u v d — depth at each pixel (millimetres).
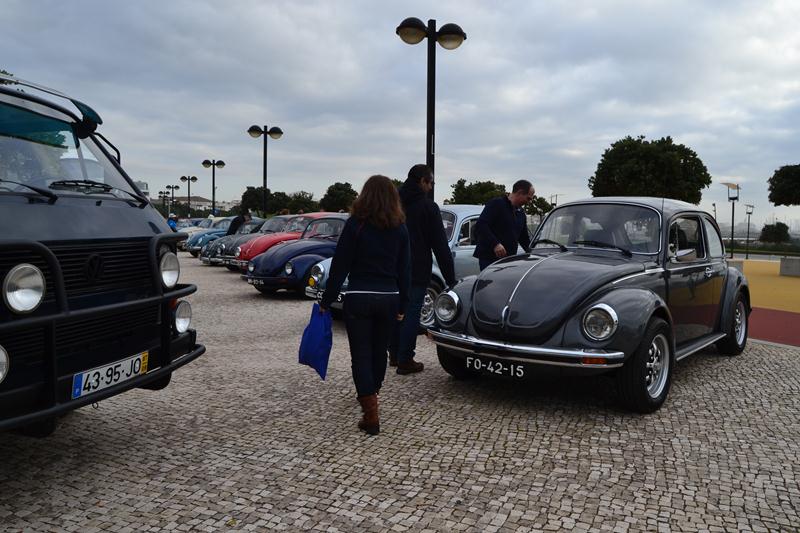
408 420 4465
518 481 3430
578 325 4449
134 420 4461
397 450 3887
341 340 7527
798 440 4098
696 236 6039
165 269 3836
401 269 4395
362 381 4152
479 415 4578
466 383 5457
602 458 3760
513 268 5125
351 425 4363
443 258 5594
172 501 3172
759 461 3734
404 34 9242
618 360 4270
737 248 41000
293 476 3488
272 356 6594
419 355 6695
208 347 7074
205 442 4020
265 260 11070
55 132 3906
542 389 5273
